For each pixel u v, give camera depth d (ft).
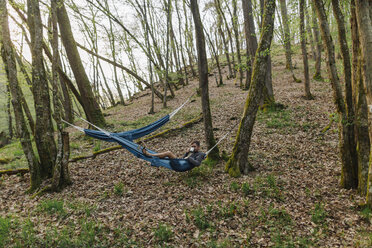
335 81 18.98
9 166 30.63
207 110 26.43
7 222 16.88
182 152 31.60
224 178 23.35
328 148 27.37
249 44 47.01
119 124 49.29
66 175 24.32
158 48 65.21
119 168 27.89
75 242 15.30
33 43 24.43
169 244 14.96
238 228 16.08
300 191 19.90
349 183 19.40
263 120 38.83
